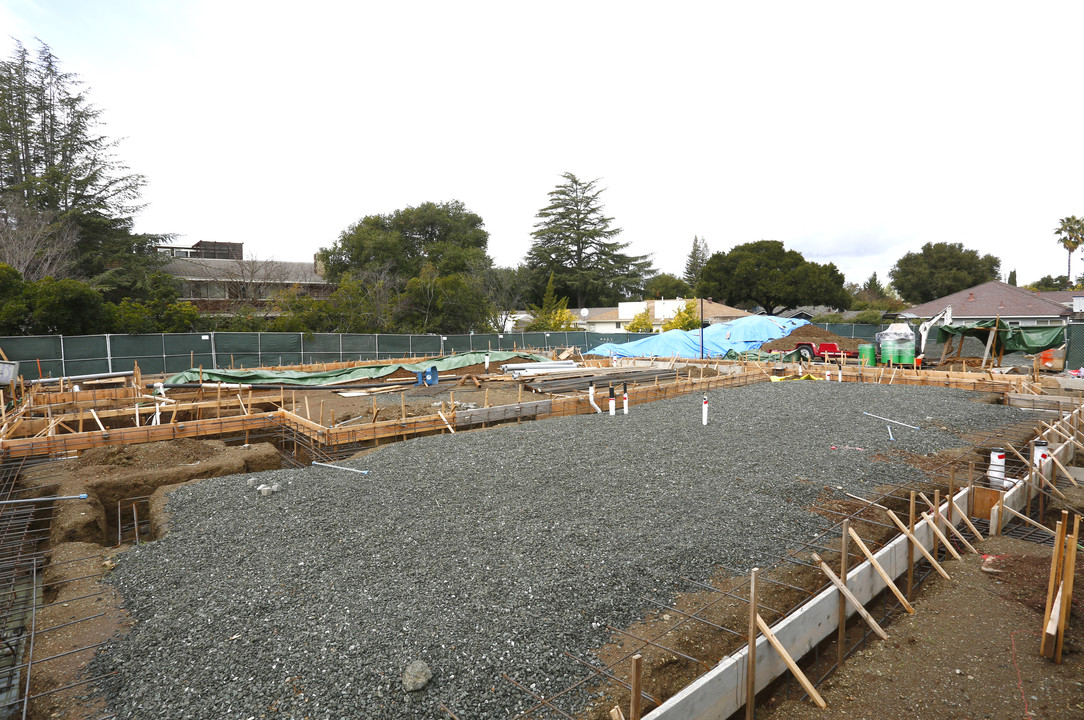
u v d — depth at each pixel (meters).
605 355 33.66
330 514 7.75
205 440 12.76
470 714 3.93
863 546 5.78
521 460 10.17
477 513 7.70
